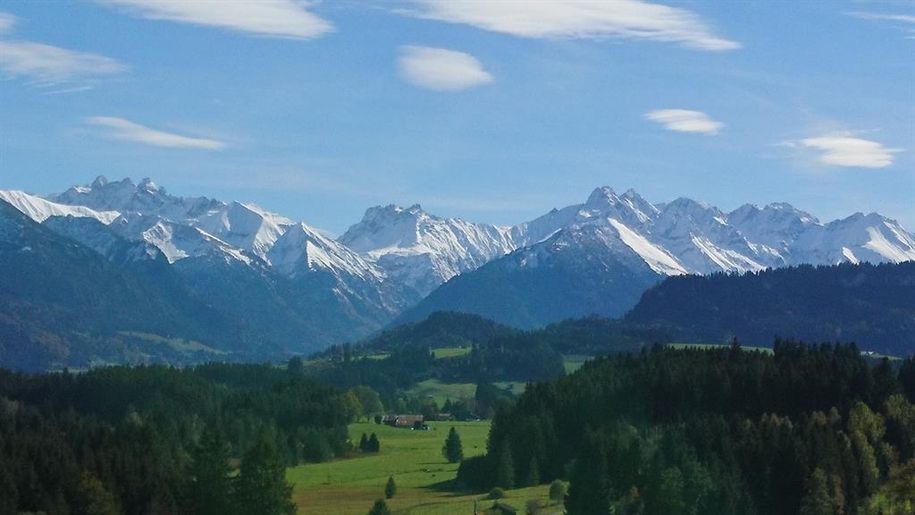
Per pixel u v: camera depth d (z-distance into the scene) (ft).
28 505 592.60
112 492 613.52
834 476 618.44
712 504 613.52
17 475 604.90
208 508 622.54
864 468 638.12
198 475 631.97
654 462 620.90
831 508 600.39
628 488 622.13
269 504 614.34
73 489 605.31
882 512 466.29
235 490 619.67
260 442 627.05
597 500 605.73
